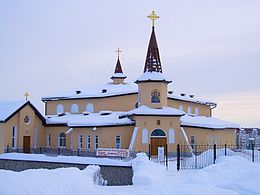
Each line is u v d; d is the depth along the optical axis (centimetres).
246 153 3825
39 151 4753
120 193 1298
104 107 4956
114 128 4253
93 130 4275
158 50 4619
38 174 1176
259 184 1537
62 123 4875
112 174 2717
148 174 1906
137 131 4122
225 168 2162
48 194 1028
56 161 3198
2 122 4484
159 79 4384
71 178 1318
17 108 4600
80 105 5172
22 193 939
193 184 1534
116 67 5891
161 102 4381
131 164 2672
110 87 5366
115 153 3509
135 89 5144
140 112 4150
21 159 3497
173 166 2986
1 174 995
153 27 4647
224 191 1364
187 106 5469
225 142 4991
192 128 4594
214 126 4753
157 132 4188
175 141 4203
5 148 4459
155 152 4122
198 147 4528
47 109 5503
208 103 5772
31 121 4838
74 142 4509
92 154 4106
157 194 1309
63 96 5284
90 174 1688
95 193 1256
